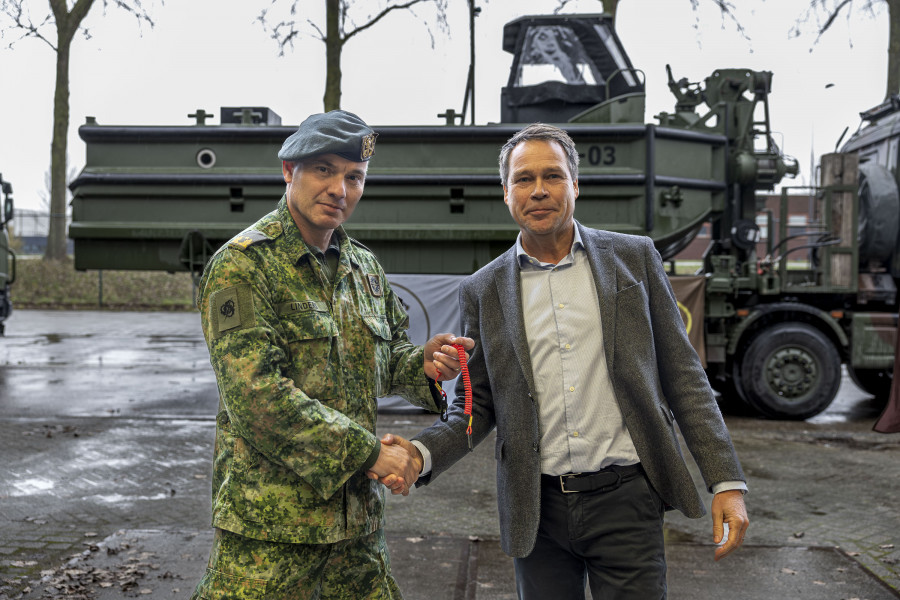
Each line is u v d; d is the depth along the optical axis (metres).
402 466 1.83
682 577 3.73
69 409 8.19
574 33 8.52
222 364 1.76
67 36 23.55
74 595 3.46
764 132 8.61
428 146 7.95
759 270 8.17
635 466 2.07
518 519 2.08
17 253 29.11
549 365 2.09
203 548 4.09
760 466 6.07
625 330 2.06
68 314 21.56
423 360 2.08
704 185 8.20
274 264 1.85
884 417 5.17
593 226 7.95
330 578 1.95
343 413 1.89
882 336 8.05
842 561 3.95
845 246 8.07
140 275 25.72
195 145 7.95
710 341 8.02
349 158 1.87
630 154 7.91
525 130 2.14
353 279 2.01
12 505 4.88
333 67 16.00
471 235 7.92
